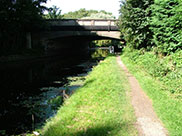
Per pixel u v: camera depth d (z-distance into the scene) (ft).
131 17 37.52
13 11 66.59
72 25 80.28
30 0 73.61
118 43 137.69
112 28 79.56
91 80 30.25
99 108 17.01
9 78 43.37
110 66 42.37
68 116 15.84
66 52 120.47
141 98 19.65
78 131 13.12
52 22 80.02
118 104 17.76
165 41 26.96
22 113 21.11
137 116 15.35
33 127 17.34
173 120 13.84
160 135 12.42
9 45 70.79
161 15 25.43
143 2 35.09
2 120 19.20
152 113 15.92
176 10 22.04
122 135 12.31
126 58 51.13
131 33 39.81
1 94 29.43
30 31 81.10
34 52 77.82
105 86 23.91
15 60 65.21
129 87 23.76
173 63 24.32
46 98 26.68
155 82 24.07
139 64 36.24
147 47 37.78
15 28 68.13
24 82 38.63
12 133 16.47
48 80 39.83
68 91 28.91
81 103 18.78
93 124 13.96
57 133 13.23
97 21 80.12
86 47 165.58
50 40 95.91
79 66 62.08
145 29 35.37
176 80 20.88
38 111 21.45
